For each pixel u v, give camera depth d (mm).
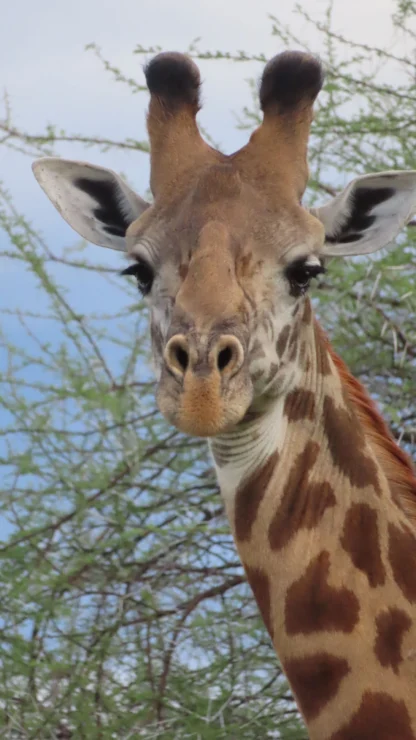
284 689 16047
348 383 11945
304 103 11719
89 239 12734
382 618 10773
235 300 10516
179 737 15562
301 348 11336
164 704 15875
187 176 11500
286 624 10969
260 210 11109
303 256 11094
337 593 10898
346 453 11352
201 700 15914
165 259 11070
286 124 11688
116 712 15875
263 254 10945
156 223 11312
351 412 11555
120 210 12609
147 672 16047
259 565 11242
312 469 11328
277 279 10984
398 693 10531
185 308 10289
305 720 10852
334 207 12000
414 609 10812
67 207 12734
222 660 16047
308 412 11406
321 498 11250
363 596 10867
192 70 11992
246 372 10430
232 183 11195
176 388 10016
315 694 10750
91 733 15445
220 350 10109
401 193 11969
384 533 11109
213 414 9930
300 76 11680
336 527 11148
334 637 10758
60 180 12703
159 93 11977
